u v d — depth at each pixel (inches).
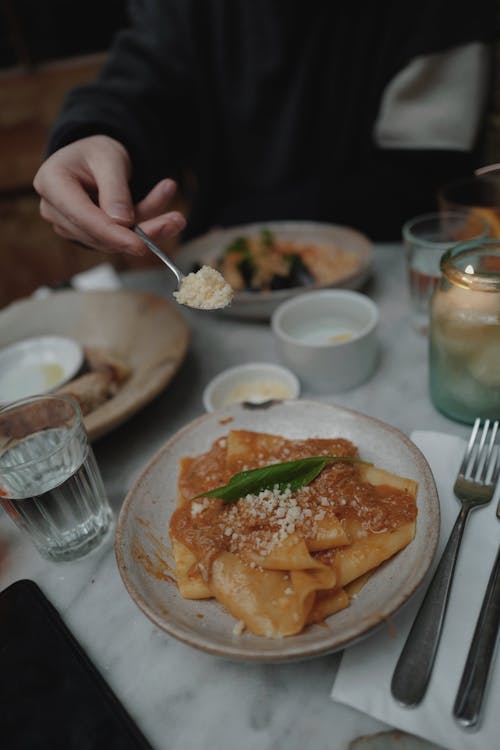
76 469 26.3
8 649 22.9
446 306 28.5
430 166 60.3
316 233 52.4
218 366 40.7
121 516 24.5
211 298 28.9
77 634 24.2
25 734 20.2
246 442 27.8
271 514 24.1
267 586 21.7
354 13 57.2
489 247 28.2
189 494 26.8
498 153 60.8
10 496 25.2
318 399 35.9
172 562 24.6
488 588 21.9
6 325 46.3
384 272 49.1
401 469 26.0
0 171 103.4
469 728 18.5
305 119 62.9
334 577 21.6
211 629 21.5
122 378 38.6
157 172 47.9
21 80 96.3
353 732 19.8
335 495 24.4
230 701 21.2
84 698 21.0
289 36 58.6
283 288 45.9
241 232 53.7
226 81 63.4
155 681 22.2
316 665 22.0
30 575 27.2
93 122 43.7
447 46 53.9
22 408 28.3
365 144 62.4
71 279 62.6
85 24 94.2
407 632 21.7
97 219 32.3
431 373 31.7
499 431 30.1
